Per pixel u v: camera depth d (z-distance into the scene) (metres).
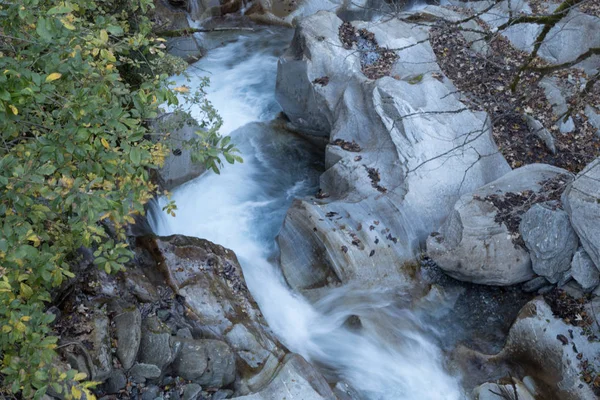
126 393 6.33
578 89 11.13
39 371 4.16
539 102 11.03
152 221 9.06
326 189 10.12
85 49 4.76
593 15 12.07
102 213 4.93
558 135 10.59
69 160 4.60
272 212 10.12
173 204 6.01
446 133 9.82
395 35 11.75
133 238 8.08
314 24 11.54
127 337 6.51
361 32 11.68
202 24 14.33
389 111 9.92
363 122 10.35
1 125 4.40
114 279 7.21
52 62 4.27
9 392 5.00
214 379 6.84
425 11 12.98
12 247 4.04
